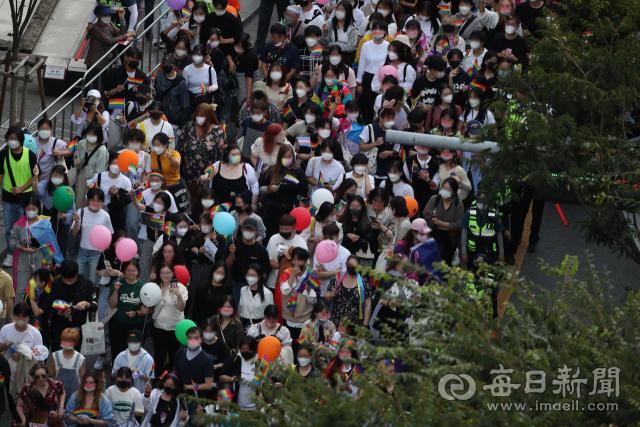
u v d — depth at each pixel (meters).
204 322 38.97
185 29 60.28
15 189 48.44
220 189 47.62
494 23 60.94
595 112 37.31
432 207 46.94
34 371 38.22
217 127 50.75
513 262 50.66
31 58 62.84
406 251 41.75
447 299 24.58
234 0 66.12
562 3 42.56
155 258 43.34
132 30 62.22
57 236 49.94
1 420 42.84
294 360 42.47
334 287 42.00
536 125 35.09
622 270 50.47
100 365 43.50
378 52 57.00
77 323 42.12
